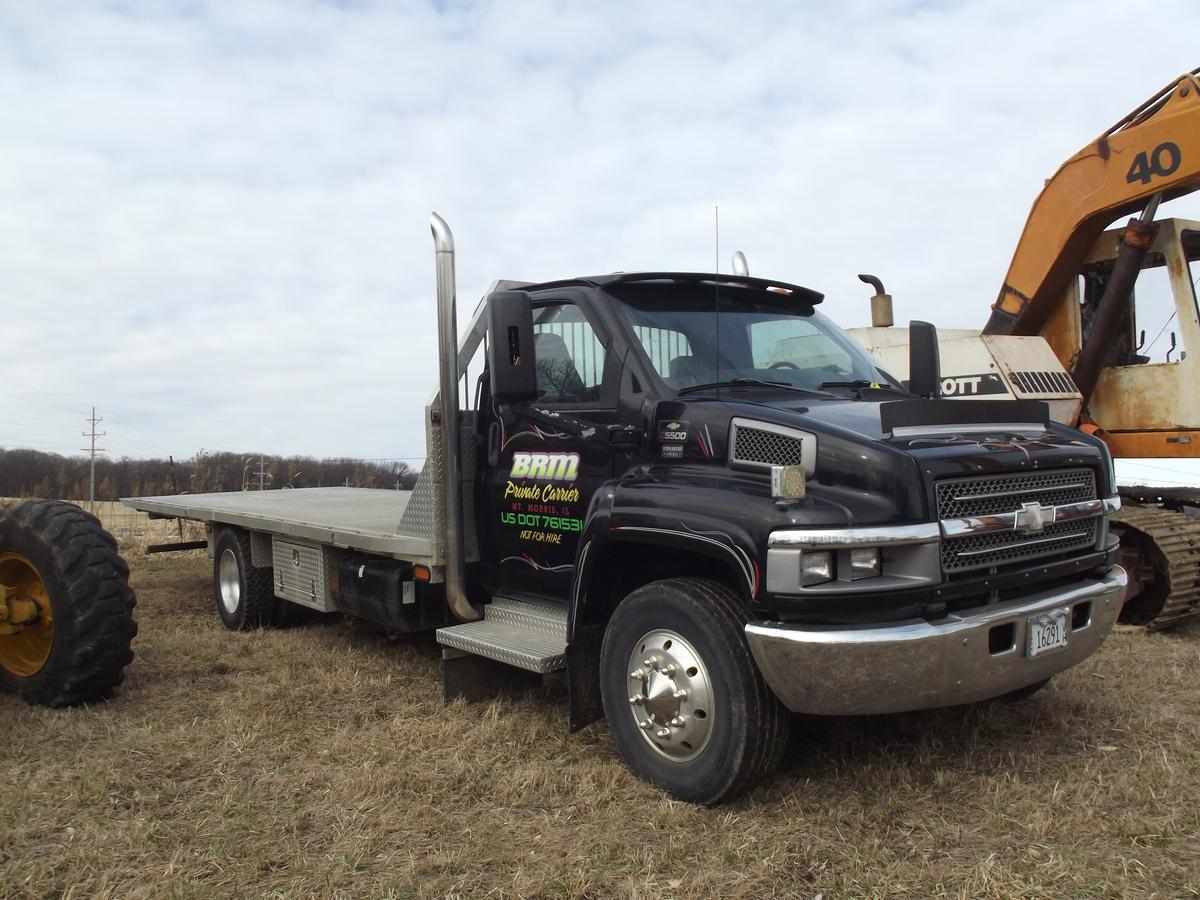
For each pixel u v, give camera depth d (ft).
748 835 11.07
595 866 10.46
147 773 13.26
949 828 11.25
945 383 24.23
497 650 14.51
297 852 10.83
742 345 15.25
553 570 15.39
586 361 15.06
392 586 17.44
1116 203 22.85
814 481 11.62
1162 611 21.58
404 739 14.48
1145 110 22.85
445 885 10.10
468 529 16.85
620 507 12.91
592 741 14.38
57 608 16.15
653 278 15.28
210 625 24.36
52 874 10.38
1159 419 23.22
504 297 13.78
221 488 50.08
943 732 14.48
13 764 13.65
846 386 15.20
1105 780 12.60
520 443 15.96
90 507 58.13
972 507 11.63
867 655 10.61
